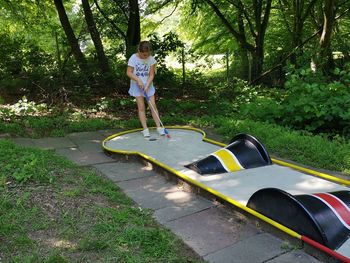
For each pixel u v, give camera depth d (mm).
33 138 6789
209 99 10414
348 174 4941
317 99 7160
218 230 3549
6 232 3221
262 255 3127
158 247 3164
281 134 6473
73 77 10438
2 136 6695
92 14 11875
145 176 4984
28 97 9867
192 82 12297
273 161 5156
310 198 3455
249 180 4457
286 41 16188
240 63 14852
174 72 12742
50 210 3633
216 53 17422
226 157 4891
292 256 3109
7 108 8125
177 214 3877
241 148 5066
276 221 3469
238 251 3191
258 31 14359
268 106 7980
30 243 3096
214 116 8484
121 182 4766
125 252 3061
